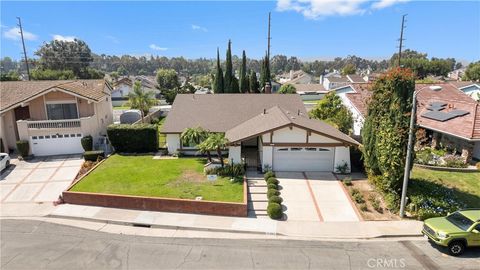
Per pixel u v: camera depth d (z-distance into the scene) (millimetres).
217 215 18016
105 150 29516
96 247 14789
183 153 28016
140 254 14164
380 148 18922
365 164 21422
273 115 26453
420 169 24312
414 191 19125
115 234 16125
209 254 14156
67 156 28500
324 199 19562
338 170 23531
